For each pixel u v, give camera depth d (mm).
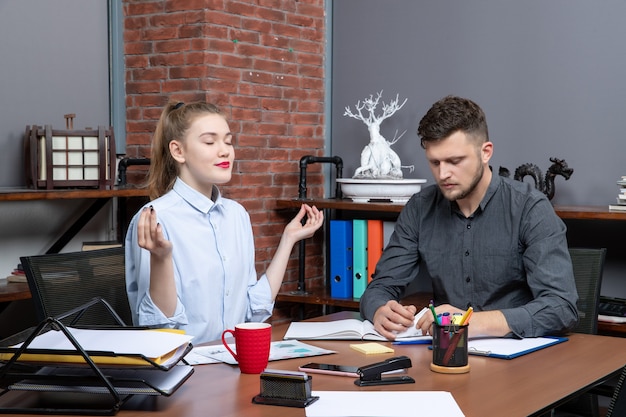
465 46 3721
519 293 2299
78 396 1455
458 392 1505
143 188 3250
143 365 1389
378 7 3969
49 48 3355
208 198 2170
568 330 2084
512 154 3615
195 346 1861
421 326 1944
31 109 3283
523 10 3555
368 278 3619
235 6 3576
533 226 2201
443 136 2109
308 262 4059
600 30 3361
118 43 3656
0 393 1420
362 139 4055
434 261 2365
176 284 2078
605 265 3387
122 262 2252
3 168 3186
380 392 1481
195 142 2111
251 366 1612
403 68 3906
